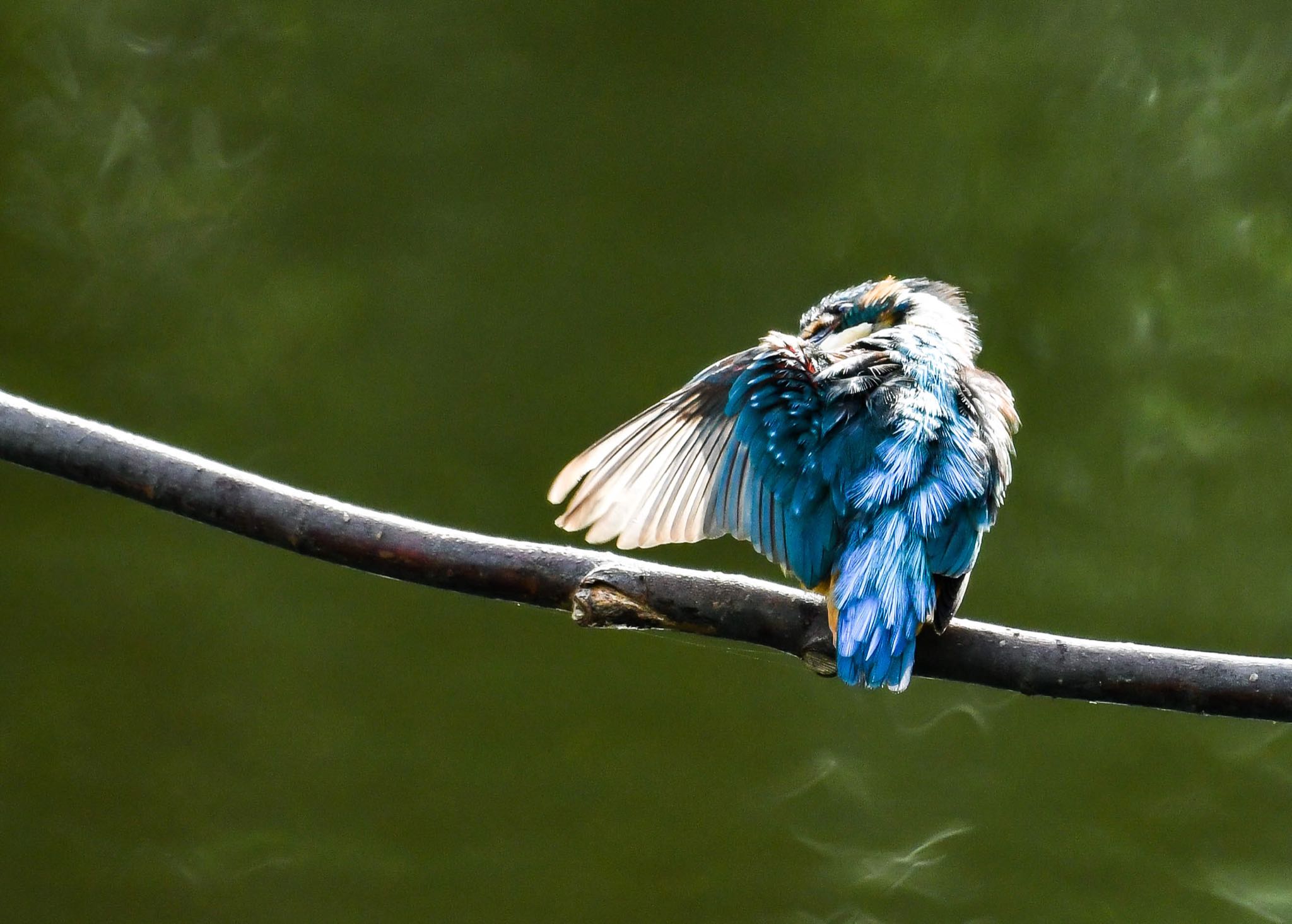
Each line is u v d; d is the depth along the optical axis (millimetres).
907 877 11555
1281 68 13617
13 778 11758
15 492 12648
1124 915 11422
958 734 12211
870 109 13789
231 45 13891
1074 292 13359
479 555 5500
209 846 11516
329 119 13789
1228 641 12523
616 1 13875
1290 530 12672
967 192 13578
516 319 13461
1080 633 12648
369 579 12719
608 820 11750
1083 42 13812
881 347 6301
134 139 13664
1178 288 13289
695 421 6332
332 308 13438
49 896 11234
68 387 13125
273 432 13117
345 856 11500
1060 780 12000
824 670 5562
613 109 13828
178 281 13422
